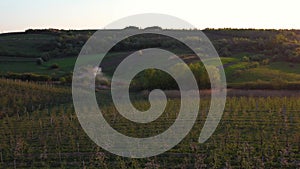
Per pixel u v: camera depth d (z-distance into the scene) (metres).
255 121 37.12
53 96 53.75
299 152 27.95
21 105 48.34
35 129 35.66
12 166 26.47
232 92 57.31
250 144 29.59
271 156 26.62
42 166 26.36
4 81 58.34
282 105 44.03
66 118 39.50
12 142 31.56
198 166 24.86
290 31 112.06
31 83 61.47
